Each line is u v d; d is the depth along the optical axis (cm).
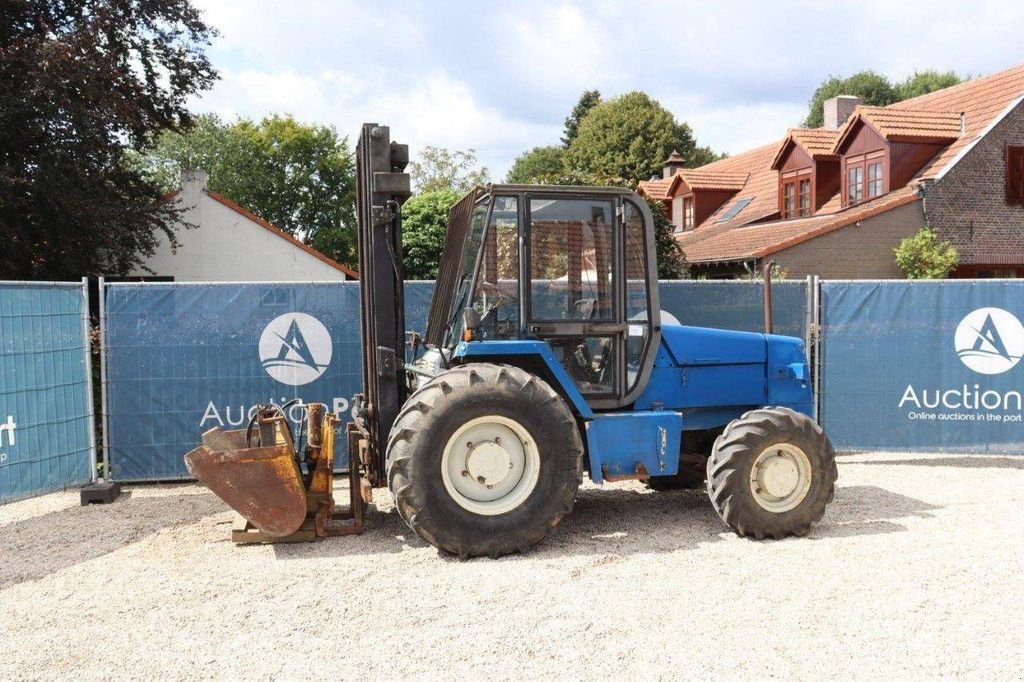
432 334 657
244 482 546
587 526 626
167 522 647
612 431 595
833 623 432
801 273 2094
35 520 664
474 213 589
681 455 691
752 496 582
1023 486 754
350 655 398
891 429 863
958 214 2139
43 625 442
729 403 656
